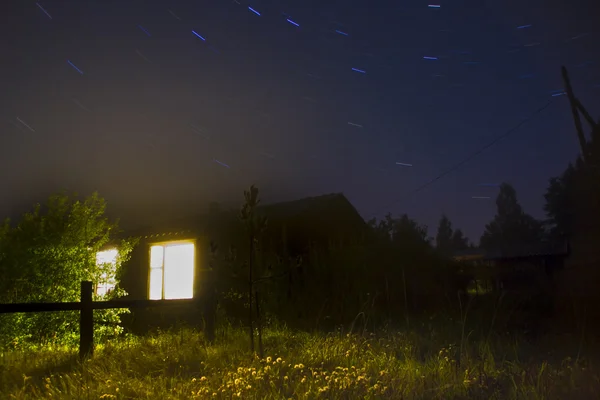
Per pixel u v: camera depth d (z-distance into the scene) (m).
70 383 4.95
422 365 5.50
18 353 6.80
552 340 6.93
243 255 11.80
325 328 8.90
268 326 9.15
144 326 10.03
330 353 6.19
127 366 5.82
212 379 5.04
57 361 6.29
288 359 5.89
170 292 13.42
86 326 6.46
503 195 42.78
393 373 5.17
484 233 42.81
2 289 8.10
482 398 4.30
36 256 8.55
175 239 13.35
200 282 7.77
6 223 9.06
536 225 40.44
